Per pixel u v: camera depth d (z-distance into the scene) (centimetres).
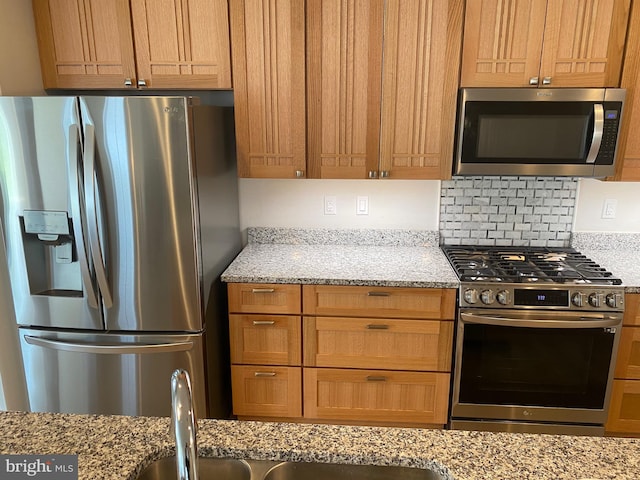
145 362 215
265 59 224
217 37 223
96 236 198
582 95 212
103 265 204
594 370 216
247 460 104
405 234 272
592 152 216
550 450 103
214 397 233
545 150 220
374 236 275
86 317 213
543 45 213
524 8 210
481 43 215
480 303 211
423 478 101
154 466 102
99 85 231
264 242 279
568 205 262
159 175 196
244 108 231
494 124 219
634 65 213
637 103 217
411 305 219
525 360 218
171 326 213
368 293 219
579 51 213
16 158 200
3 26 207
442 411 229
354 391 232
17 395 229
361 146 232
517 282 212
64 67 230
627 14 208
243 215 277
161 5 221
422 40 217
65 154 196
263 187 273
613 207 261
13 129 197
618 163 225
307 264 239
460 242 272
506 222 267
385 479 103
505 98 215
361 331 224
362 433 109
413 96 224
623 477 93
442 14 213
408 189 268
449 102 223
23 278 213
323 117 229
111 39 226
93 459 98
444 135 227
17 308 217
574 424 225
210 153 217
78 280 215
